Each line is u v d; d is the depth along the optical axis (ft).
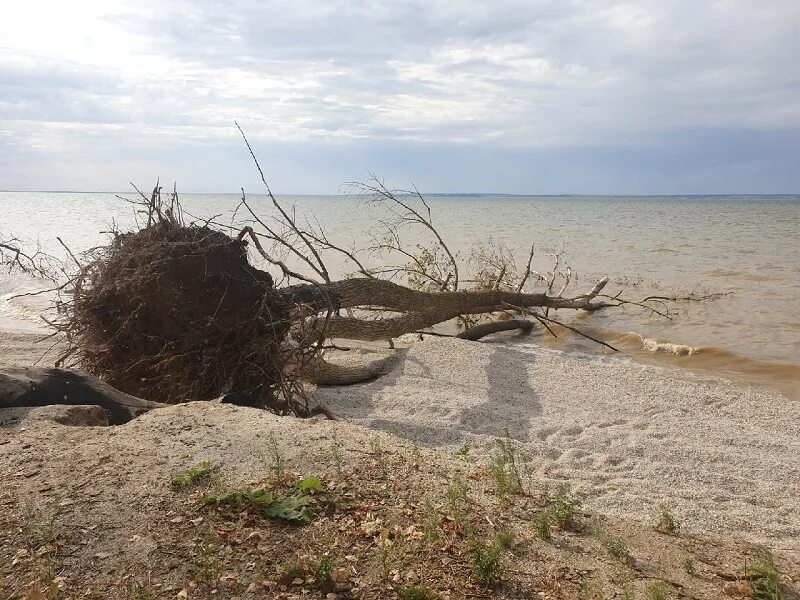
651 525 13.82
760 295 47.80
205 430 15.39
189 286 22.82
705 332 37.55
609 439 20.51
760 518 15.12
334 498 12.24
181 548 10.44
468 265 60.64
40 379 18.19
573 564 10.93
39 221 118.01
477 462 17.26
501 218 168.76
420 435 21.17
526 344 36.65
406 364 29.53
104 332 23.72
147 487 12.28
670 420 22.63
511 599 9.75
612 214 195.21
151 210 25.02
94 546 10.43
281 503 11.68
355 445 15.07
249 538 10.79
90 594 9.34
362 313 43.73
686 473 17.85
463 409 23.44
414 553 10.68
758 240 90.53
